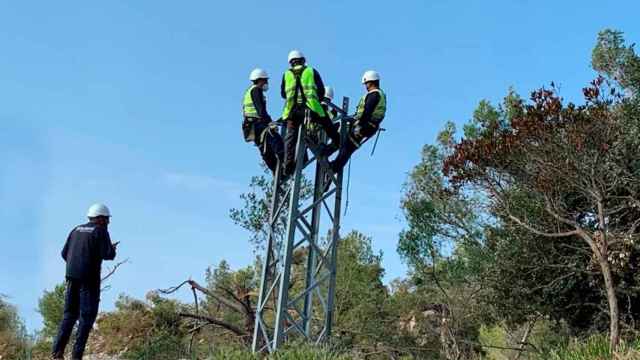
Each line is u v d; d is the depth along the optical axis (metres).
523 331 21.39
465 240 20.48
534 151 15.51
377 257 24.73
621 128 16.47
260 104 10.90
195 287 20.48
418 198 21.34
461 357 21.80
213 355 11.32
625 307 17.66
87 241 9.73
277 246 11.14
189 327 19.91
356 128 10.99
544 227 17.98
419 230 20.70
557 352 11.87
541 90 15.31
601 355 10.62
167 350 15.91
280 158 10.91
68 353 14.59
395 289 25.98
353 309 21.78
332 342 10.90
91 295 9.72
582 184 15.95
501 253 18.97
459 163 16.72
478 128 20.89
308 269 11.08
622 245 16.34
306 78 10.38
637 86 19.00
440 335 22.08
